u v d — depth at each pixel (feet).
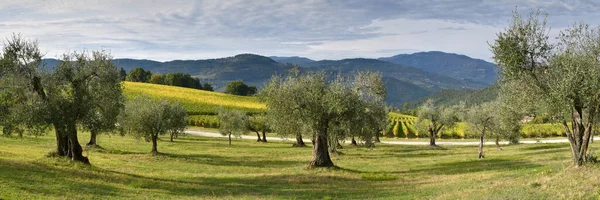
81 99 111.34
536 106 86.22
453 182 99.96
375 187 101.40
